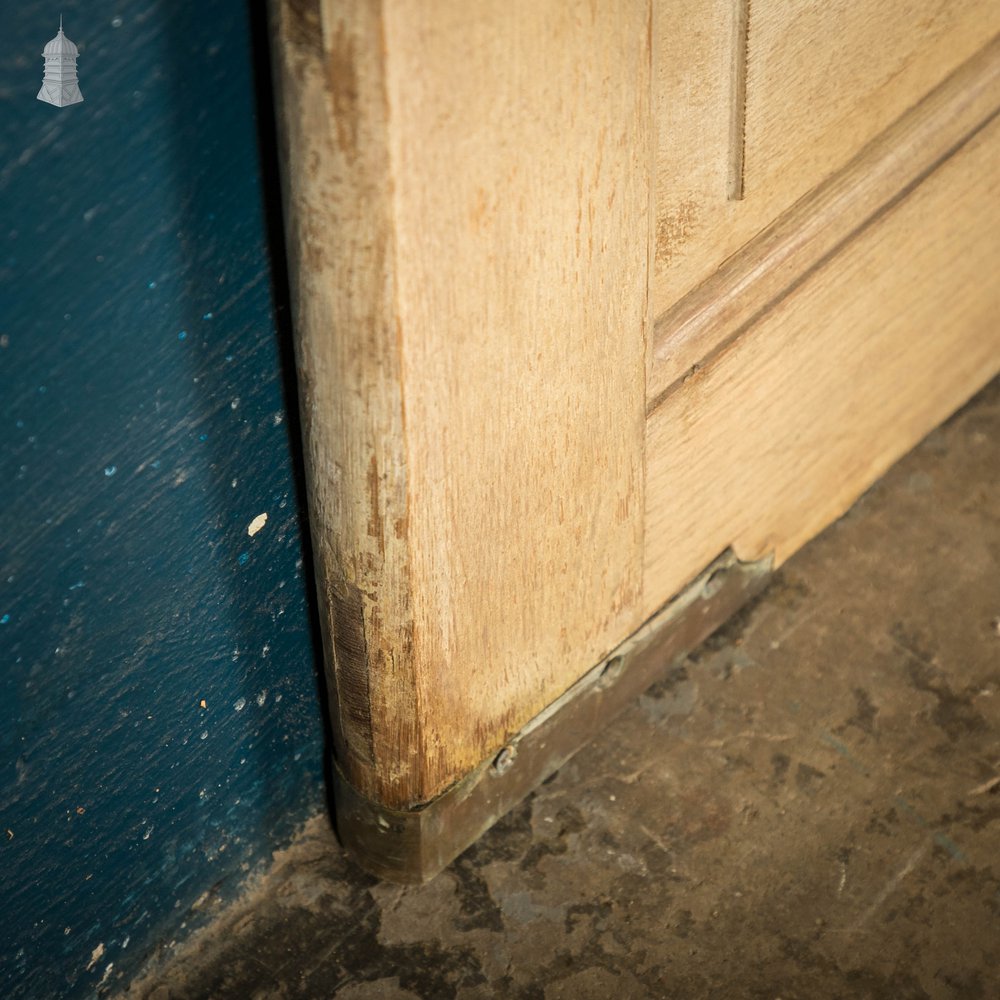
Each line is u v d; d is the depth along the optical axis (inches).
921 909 59.1
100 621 45.5
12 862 48.6
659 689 66.6
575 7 38.5
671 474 57.2
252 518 48.6
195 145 38.6
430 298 40.3
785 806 62.6
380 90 35.3
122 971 57.0
